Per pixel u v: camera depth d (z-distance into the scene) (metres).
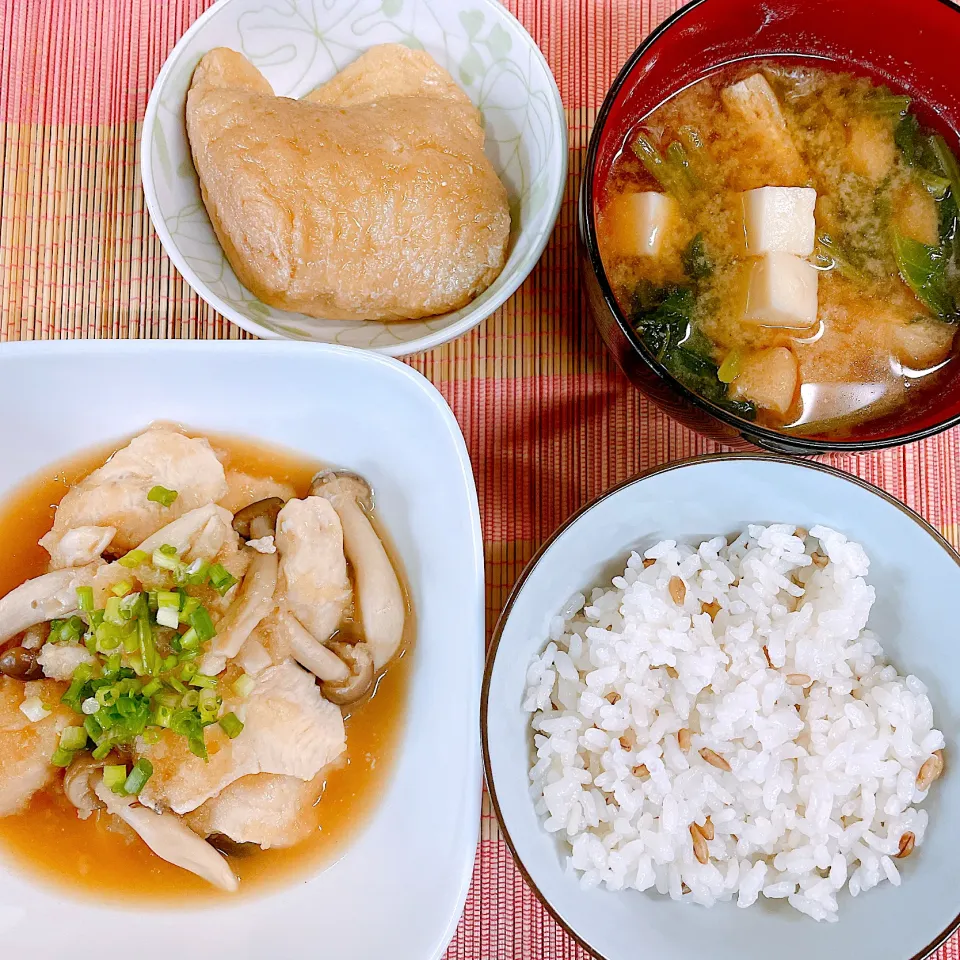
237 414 0.32
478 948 0.32
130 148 0.35
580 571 0.30
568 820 0.29
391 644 0.31
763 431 0.27
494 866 0.33
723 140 0.31
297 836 0.31
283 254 0.31
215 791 0.29
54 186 0.35
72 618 0.30
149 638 0.29
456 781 0.29
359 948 0.30
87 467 0.33
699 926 0.29
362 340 0.33
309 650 0.30
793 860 0.29
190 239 0.32
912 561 0.29
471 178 0.32
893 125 0.31
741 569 0.31
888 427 0.30
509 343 0.35
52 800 0.31
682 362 0.30
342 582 0.31
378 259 0.31
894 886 0.29
